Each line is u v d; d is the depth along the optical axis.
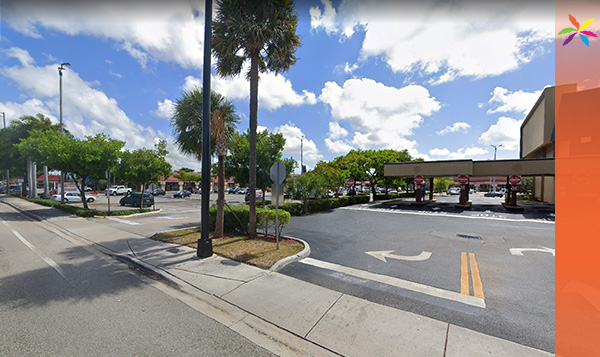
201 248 6.30
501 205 21.61
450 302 4.06
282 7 7.96
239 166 16.38
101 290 4.55
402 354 2.82
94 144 15.63
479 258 6.52
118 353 2.83
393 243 8.20
